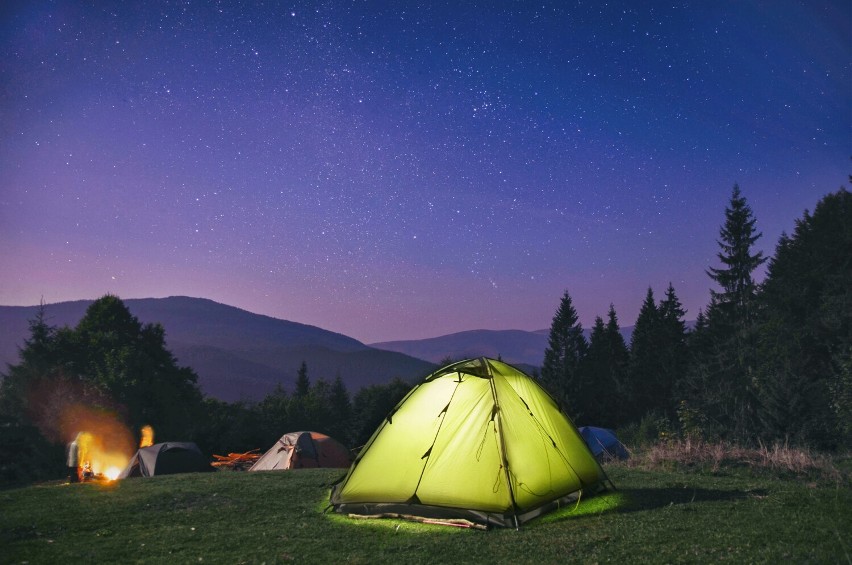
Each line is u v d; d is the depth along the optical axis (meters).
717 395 32.62
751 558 5.97
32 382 46.44
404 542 7.43
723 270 60.03
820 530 6.85
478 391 9.27
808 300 50.25
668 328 75.00
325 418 82.88
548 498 8.77
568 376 74.81
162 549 7.36
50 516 9.20
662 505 8.89
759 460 12.87
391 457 9.19
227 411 69.31
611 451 22.34
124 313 53.72
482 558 6.64
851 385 22.30
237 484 11.98
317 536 7.84
